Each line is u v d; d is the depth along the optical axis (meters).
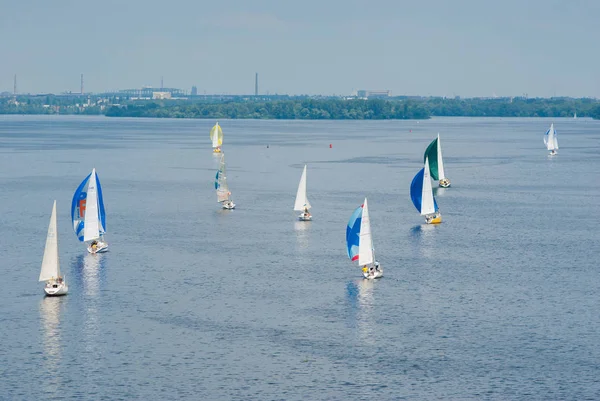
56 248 135.00
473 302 132.38
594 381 103.62
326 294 136.50
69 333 118.19
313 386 102.31
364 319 124.31
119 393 100.44
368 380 103.88
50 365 107.56
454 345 114.44
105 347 113.25
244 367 107.25
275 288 139.75
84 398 99.19
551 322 123.31
